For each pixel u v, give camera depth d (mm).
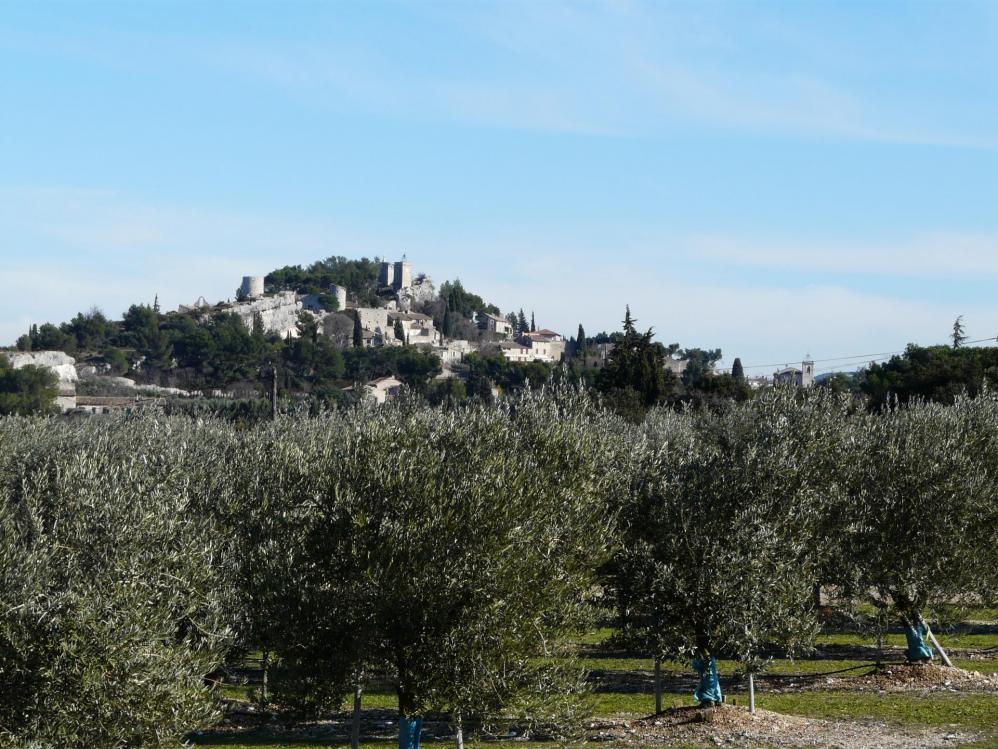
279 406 92812
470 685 19609
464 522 19562
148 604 17922
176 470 26297
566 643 22031
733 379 92125
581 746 23453
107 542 18266
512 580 19656
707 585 24984
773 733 24344
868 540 29844
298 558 20734
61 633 16672
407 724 20703
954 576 29562
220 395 172875
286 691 20266
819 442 27828
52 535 18766
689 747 23422
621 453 28047
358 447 20812
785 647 26094
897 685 29734
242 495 28062
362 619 19625
